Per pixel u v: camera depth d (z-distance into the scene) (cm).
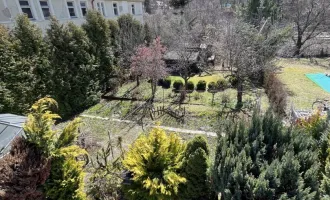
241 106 1305
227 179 418
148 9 3881
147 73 1487
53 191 513
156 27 2317
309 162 407
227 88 1614
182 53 1661
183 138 1017
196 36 2123
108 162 777
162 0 4394
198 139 582
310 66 1964
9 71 1037
